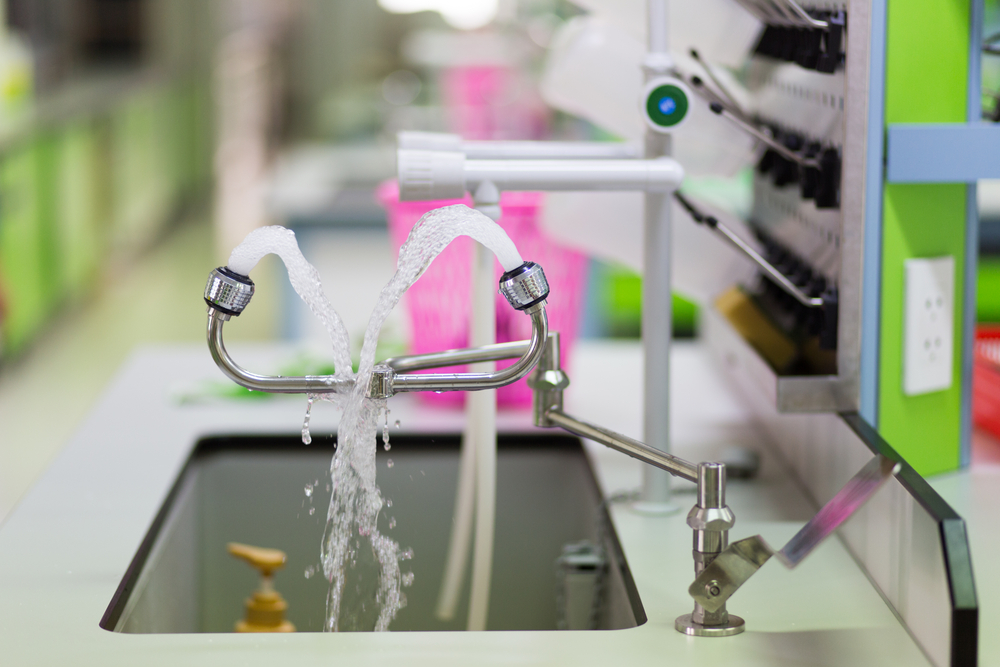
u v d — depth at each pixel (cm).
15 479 323
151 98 720
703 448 129
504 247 76
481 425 106
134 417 141
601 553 111
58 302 515
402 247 77
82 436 133
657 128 99
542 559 134
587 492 126
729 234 105
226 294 76
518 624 133
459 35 425
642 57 116
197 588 123
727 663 75
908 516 80
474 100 375
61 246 516
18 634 81
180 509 116
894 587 84
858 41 95
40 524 105
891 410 106
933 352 107
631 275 304
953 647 70
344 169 357
